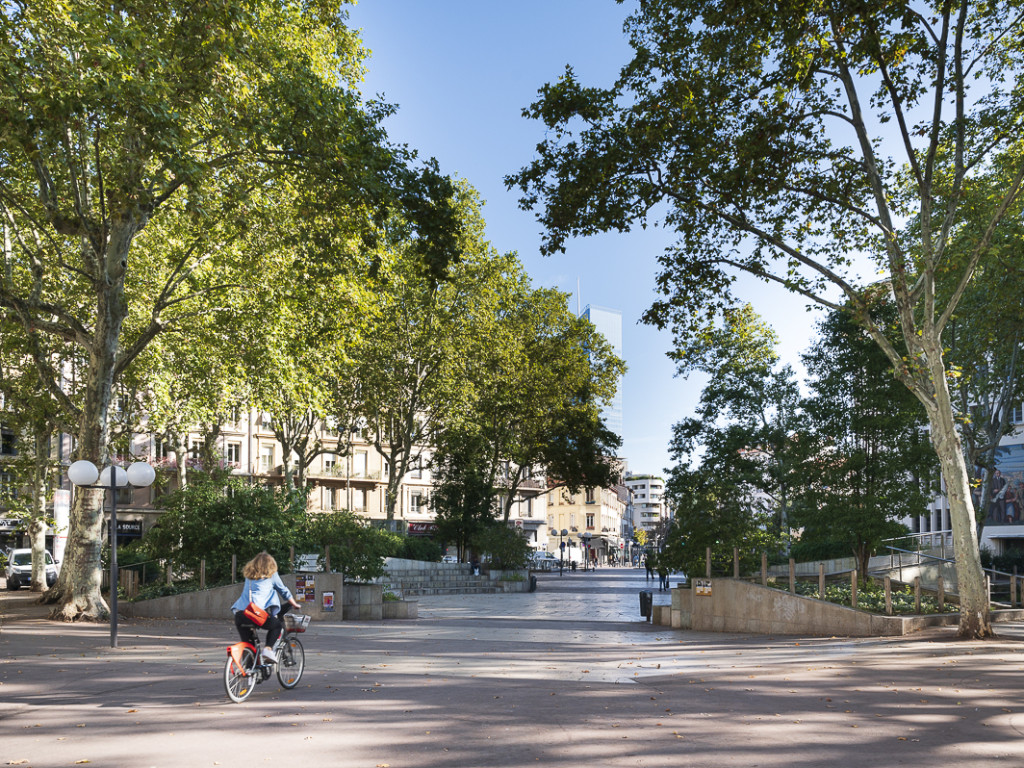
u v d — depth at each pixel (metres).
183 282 26.86
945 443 15.87
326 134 16.89
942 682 10.14
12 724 7.43
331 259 19.12
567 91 17.14
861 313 16.80
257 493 24.11
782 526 36.78
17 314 21.47
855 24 14.80
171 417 32.59
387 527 46.16
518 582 40.28
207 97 16.69
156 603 22.16
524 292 49.97
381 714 7.92
